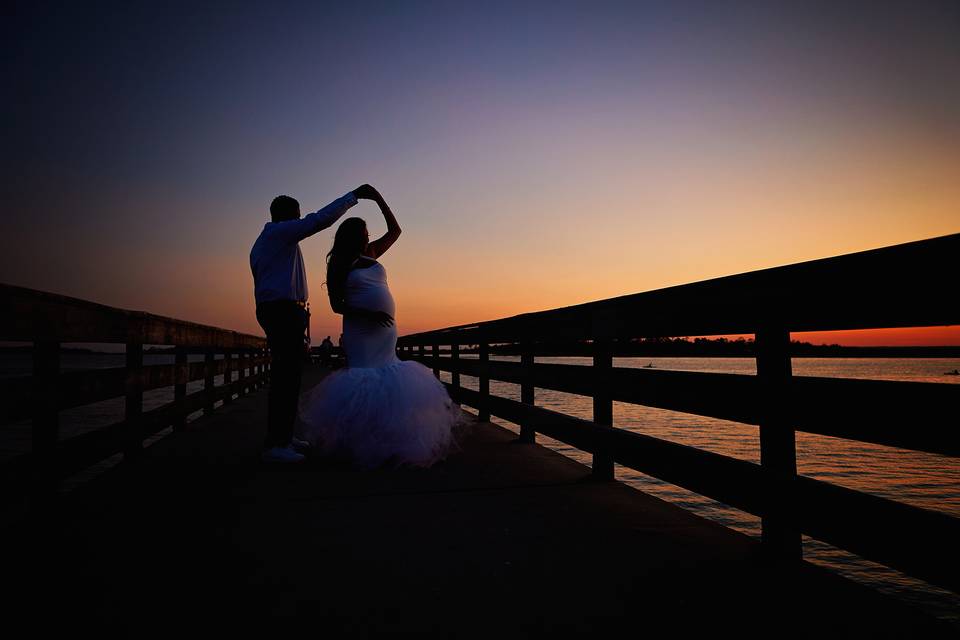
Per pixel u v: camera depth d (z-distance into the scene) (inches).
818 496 67.1
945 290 53.5
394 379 140.1
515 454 155.5
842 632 56.1
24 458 88.8
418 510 99.3
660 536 85.4
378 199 159.9
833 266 66.6
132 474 129.1
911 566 55.7
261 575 70.0
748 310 79.7
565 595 64.6
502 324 192.9
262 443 173.5
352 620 58.2
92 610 60.2
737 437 535.8
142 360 149.0
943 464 375.2
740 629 56.7
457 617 59.0
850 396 64.4
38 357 95.0
